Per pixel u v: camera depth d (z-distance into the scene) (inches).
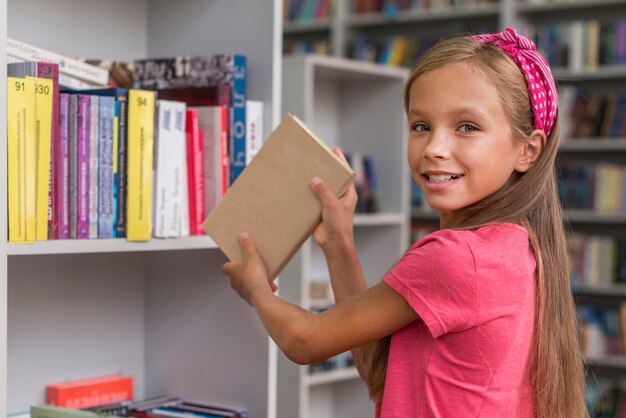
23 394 69.1
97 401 71.8
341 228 57.5
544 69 51.5
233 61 68.1
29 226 54.6
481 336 47.7
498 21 188.7
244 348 71.5
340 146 132.0
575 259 176.1
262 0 70.0
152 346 77.0
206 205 67.2
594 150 183.9
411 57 191.8
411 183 185.3
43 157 55.4
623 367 175.8
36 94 54.8
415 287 48.4
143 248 61.8
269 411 70.2
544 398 50.3
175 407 71.5
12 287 68.2
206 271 73.7
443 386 48.3
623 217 171.0
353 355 60.3
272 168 58.7
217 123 66.7
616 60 172.9
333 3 201.9
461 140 49.6
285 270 111.7
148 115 61.9
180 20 75.0
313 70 120.1
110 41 74.7
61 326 71.6
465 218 52.2
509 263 48.2
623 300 181.3
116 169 60.6
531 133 50.9
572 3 175.5
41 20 69.7
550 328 50.5
